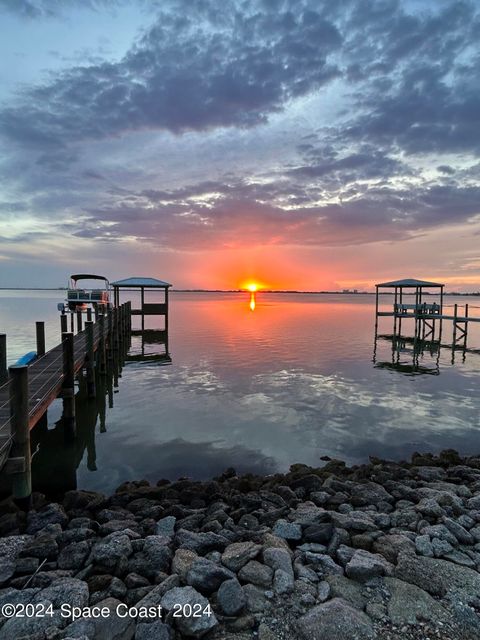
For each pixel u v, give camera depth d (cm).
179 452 852
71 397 945
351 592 356
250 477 709
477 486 649
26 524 518
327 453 852
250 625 320
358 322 4028
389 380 1527
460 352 2361
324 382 1464
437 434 969
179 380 1494
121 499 609
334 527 472
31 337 2580
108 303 2673
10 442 564
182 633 309
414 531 484
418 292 3114
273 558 399
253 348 2241
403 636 304
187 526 508
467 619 321
